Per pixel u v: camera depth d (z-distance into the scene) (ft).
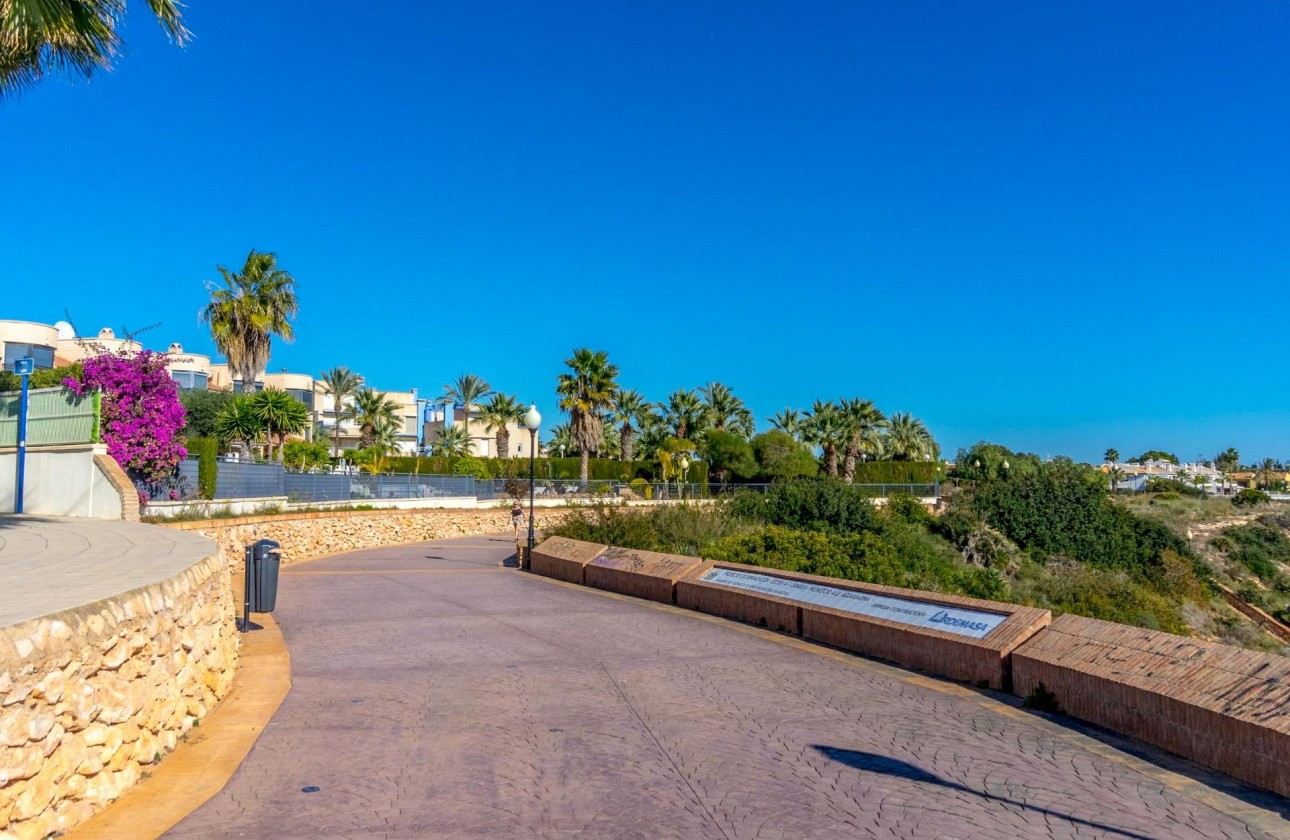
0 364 144.97
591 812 17.01
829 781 18.85
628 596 51.11
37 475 57.62
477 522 121.29
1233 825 16.33
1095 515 130.93
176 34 34.09
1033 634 27.30
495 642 35.58
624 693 26.84
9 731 12.74
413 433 301.63
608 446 237.45
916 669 30.42
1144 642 23.44
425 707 24.97
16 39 30.66
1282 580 154.40
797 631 37.52
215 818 16.28
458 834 15.84
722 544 60.54
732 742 21.72
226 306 137.59
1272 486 412.98
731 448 213.25
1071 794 17.99
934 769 19.65
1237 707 19.17
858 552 60.54
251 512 74.69
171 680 20.30
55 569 23.65
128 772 17.30
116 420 58.75
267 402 124.88
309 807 17.01
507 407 223.51
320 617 42.32
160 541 34.76
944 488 204.85
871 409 228.43
